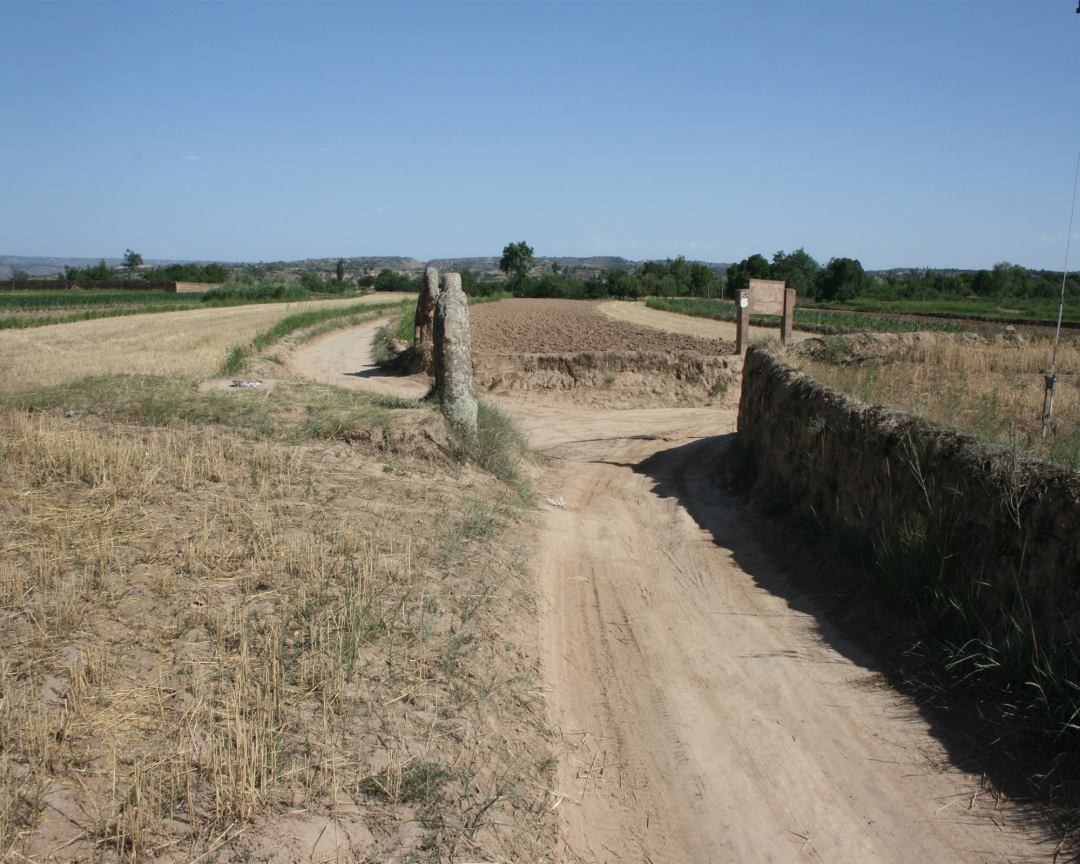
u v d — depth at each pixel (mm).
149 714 3486
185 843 2834
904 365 12477
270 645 4199
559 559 7293
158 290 96875
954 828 3438
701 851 3441
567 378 21672
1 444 7332
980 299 76438
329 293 102500
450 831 3199
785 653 5273
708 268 111812
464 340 10125
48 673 3662
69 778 3014
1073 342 14742
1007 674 4246
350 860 2930
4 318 45125
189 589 4777
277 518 6324
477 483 9062
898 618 5367
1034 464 4820
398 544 6250
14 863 2568
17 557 4934
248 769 3180
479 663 4664
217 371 20156
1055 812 3406
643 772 4008
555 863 3221
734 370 21016
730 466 11016
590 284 108812
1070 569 4215
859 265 82688
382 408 10469
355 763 3473
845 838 3469
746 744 4238
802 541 7406
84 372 18422
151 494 6430
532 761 3924
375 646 4500
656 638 5668
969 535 5121
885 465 6387
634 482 11484
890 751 4047
